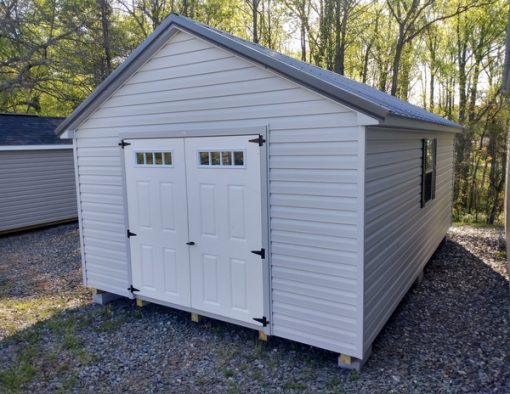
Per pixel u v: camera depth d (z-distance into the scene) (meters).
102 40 16.78
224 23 19.66
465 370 3.91
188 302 5.00
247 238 4.40
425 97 22.25
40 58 16.09
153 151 5.02
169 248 5.07
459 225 12.04
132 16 18.92
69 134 5.76
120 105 5.24
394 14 16.67
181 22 4.44
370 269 3.95
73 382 3.88
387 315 4.61
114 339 4.76
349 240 3.77
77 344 4.65
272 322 4.36
